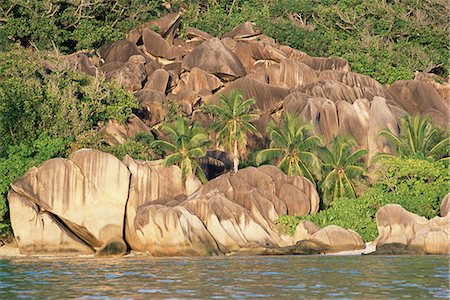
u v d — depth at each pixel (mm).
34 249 196250
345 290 122250
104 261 178125
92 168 198625
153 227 190875
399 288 124250
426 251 184750
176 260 178375
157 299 114125
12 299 115812
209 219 194625
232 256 188125
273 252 189625
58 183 197250
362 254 186750
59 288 126875
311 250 190250
